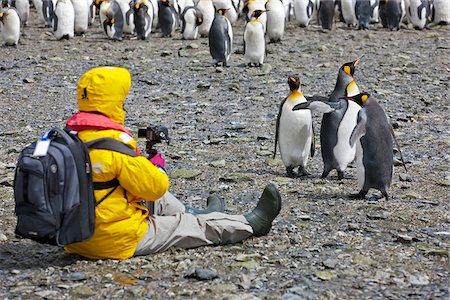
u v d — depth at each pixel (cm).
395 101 1272
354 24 2484
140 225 521
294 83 789
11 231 612
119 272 500
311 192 741
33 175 464
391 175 695
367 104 686
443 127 1073
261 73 1540
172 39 2150
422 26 2369
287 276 499
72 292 469
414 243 571
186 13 2098
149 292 468
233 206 688
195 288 476
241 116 1161
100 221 500
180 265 510
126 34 2308
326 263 517
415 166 853
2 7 2266
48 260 532
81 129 498
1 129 1092
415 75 1526
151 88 1411
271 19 2000
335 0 2641
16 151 943
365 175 692
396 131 1046
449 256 537
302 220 637
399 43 2019
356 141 692
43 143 473
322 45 1947
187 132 1052
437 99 1286
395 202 697
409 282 487
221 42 1600
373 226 617
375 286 480
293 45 1980
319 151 952
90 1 2577
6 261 534
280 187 764
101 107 503
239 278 492
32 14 2998
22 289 479
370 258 533
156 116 1167
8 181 779
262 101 1277
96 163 489
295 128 787
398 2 2328
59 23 2111
